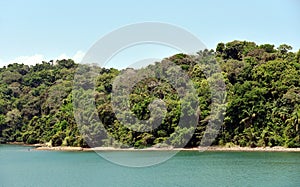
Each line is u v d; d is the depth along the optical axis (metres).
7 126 132.00
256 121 88.81
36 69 173.88
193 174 55.78
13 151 102.12
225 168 61.38
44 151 98.62
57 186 49.03
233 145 87.88
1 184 51.00
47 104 128.38
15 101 141.00
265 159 71.75
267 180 50.59
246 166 63.41
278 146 86.50
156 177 53.22
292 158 72.81
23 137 126.81
